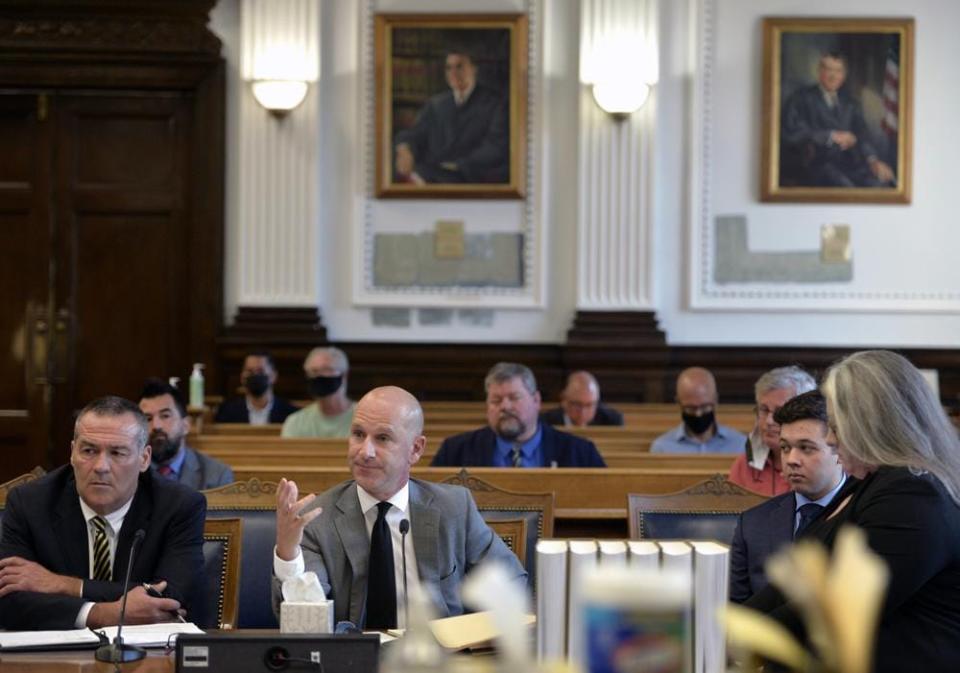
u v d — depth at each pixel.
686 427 6.71
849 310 9.25
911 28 9.20
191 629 3.09
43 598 3.34
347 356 9.27
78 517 3.63
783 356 9.22
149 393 5.16
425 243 9.31
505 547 3.70
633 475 5.24
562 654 2.26
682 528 4.36
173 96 9.39
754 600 3.11
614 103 9.10
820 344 9.28
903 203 9.24
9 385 9.50
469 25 9.25
